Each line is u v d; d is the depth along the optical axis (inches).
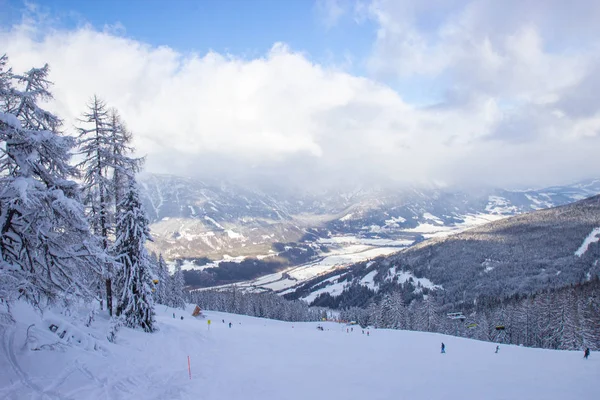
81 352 680.4
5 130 496.7
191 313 3280.0
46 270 563.5
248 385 808.3
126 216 1096.2
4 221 513.3
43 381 538.6
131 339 956.6
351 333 2434.8
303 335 2023.9
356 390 852.0
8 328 593.6
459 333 3508.9
